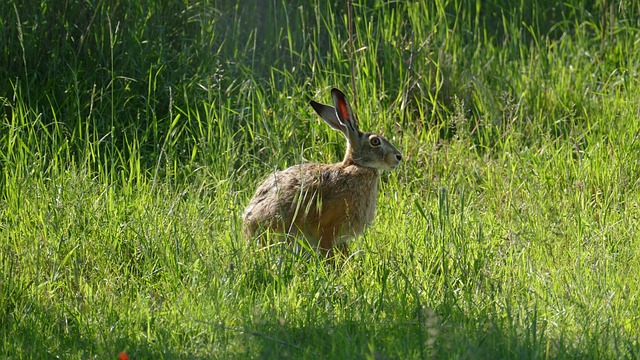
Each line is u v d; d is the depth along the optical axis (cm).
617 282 902
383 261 944
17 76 1284
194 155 1193
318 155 1274
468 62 1455
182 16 1402
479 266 930
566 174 1201
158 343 782
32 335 807
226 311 832
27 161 1159
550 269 944
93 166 1208
